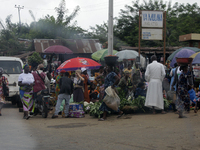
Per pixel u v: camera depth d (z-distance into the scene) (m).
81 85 9.53
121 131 6.01
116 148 4.51
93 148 4.52
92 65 12.05
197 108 9.01
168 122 6.97
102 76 11.27
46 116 8.77
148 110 9.05
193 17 33.44
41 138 5.38
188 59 7.49
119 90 9.45
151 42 28.84
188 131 5.79
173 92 9.26
